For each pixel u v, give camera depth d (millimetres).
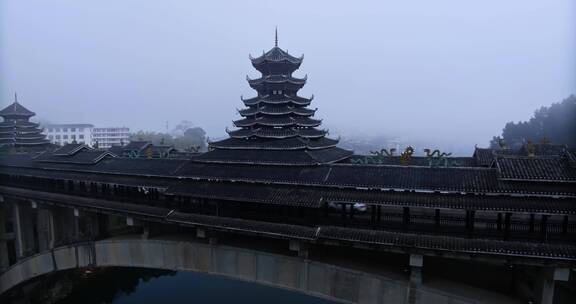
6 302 47750
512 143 83125
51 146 75312
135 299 48656
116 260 40219
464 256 24688
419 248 25359
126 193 41781
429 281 27312
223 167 35750
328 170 30812
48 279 48625
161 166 40062
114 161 45000
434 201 25203
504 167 24734
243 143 37688
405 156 33312
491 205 23828
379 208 27938
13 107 71000
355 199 27453
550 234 23734
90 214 43031
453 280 27781
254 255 32625
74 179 43750
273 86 38500
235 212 33219
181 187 35062
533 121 83188
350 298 28688
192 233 40219
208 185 34281
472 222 25250
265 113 37531
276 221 31281
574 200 22844
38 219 48219
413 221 27438
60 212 46656
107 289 52188
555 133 72812
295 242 30250
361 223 28406
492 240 24156
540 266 23938
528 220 26062
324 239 28688
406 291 26469
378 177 28234
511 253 22938
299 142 34188
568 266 22406
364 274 28031
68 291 49406
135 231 44594
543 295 23609
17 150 67125
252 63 39625
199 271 35531
